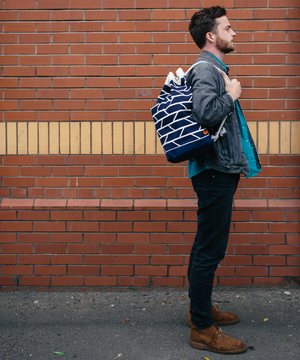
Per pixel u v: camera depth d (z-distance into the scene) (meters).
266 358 2.32
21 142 3.35
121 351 2.43
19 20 3.31
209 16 2.38
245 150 2.41
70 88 3.33
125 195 3.34
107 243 3.33
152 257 3.31
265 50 3.27
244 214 3.29
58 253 3.35
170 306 3.05
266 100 3.29
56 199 3.36
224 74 2.31
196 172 2.36
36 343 2.53
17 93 3.34
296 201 3.30
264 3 3.25
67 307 3.05
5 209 3.33
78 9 3.29
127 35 3.29
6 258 3.36
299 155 3.30
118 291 3.34
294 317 2.83
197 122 2.19
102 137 3.33
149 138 3.32
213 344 2.38
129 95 3.31
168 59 3.29
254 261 3.31
